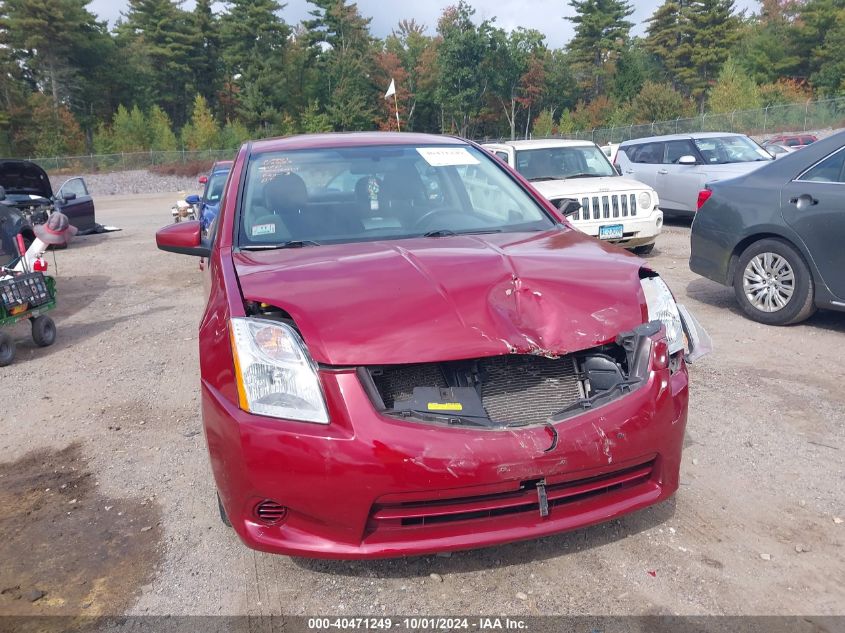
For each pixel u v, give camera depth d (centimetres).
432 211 376
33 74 7244
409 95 7519
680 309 313
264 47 7669
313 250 330
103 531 333
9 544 326
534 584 275
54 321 820
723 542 300
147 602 277
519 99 7344
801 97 5922
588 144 1128
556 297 276
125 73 7875
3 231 958
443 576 283
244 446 247
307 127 7300
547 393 265
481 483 240
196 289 961
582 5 8419
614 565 285
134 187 4750
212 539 321
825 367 513
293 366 251
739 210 632
